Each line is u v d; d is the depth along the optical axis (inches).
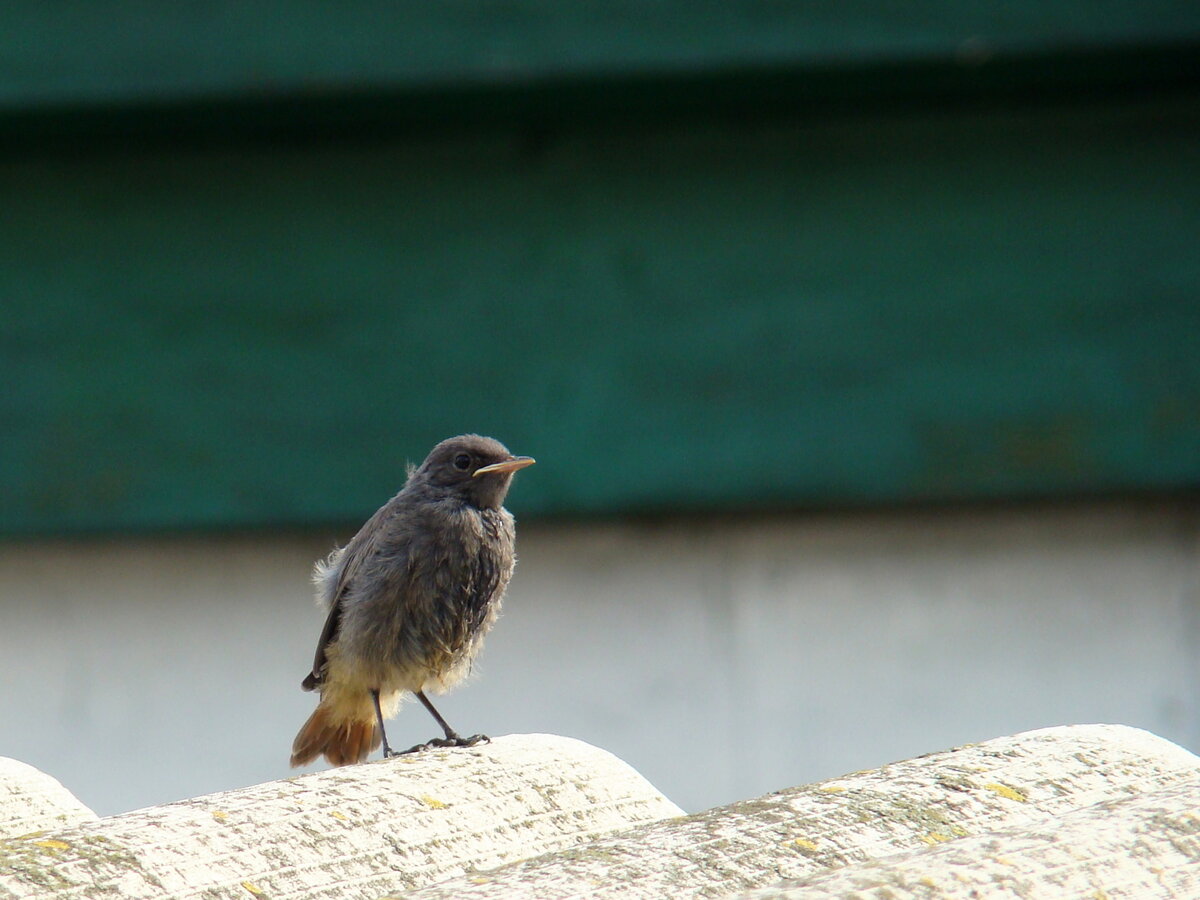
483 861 219.0
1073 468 580.4
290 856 200.8
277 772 574.9
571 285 592.7
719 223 593.6
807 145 596.7
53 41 563.8
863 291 592.4
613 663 584.7
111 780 574.9
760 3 556.4
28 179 597.6
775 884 180.1
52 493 585.3
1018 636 582.9
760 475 584.7
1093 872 167.8
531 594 590.2
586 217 594.2
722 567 592.4
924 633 586.6
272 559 594.2
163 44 563.8
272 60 561.0
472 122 596.7
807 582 590.2
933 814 213.5
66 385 591.2
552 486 584.7
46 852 185.9
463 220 595.2
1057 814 221.8
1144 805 187.0
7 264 595.2
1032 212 593.9
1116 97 594.2
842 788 222.4
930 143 596.4
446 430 586.6
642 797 251.3
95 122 580.4
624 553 593.6
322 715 348.8
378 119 592.7
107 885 181.2
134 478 586.2
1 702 579.5
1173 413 580.4
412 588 329.1
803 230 593.6
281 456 586.6
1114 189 594.2
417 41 561.3
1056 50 550.3
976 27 553.9
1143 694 575.8
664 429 587.8
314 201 596.7
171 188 596.7
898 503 588.1
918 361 588.1
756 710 578.6
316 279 594.2
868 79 571.2
